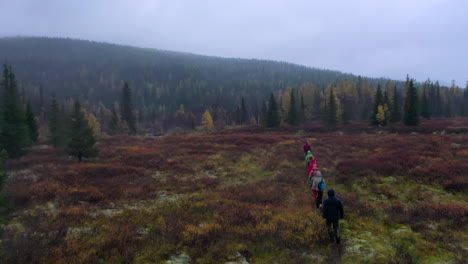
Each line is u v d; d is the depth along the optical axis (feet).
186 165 63.98
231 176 53.67
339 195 37.22
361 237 24.03
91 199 36.06
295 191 41.39
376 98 189.47
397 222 27.68
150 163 64.90
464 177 41.14
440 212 28.25
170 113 481.87
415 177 44.16
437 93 312.91
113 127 219.00
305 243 22.45
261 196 37.27
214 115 385.29
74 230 25.02
